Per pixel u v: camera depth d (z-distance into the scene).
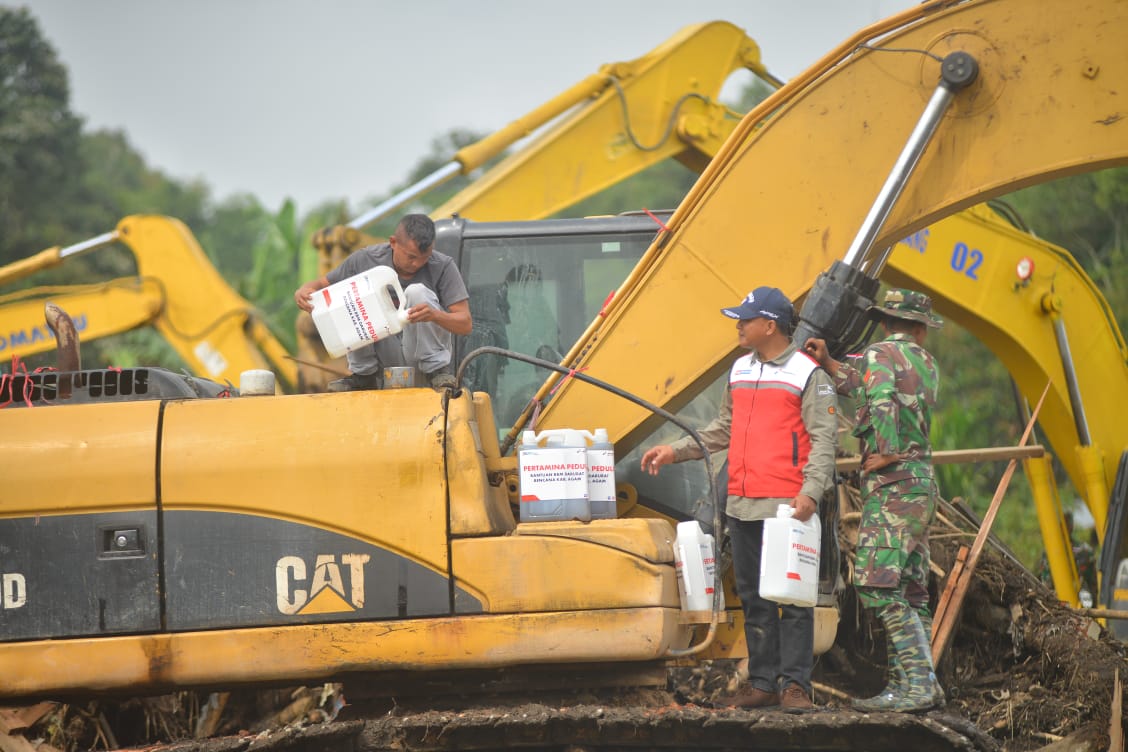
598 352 16.31
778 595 13.89
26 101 101.25
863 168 15.91
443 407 14.12
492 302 17.72
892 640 15.15
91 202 103.25
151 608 13.99
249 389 15.08
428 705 14.39
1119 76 15.17
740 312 14.86
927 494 15.32
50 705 15.16
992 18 15.56
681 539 14.27
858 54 16.08
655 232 17.81
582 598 13.60
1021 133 15.41
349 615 13.80
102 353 68.06
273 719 18.95
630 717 13.06
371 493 13.93
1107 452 24.20
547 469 14.32
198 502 14.09
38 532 14.20
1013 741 17.75
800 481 14.49
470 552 13.74
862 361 15.60
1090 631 19.73
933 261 23.83
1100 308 24.53
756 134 16.34
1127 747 16.66
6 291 85.06
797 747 13.51
